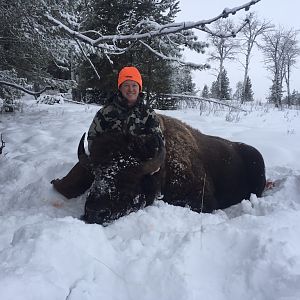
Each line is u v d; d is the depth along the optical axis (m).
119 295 2.93
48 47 11.95
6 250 3.12
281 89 50.78
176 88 19.16
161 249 3.43
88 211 4.16
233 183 6.23
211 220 4.30
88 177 5.11
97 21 15.51
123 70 4.95
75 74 19.94
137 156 4.37
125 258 3.30
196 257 3.28
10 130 11.23
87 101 20.64
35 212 4.80
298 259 3.13
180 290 2.86
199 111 17.12
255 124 13.57
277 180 6.62
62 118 13.33
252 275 2.99
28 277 2.70
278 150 9.04
